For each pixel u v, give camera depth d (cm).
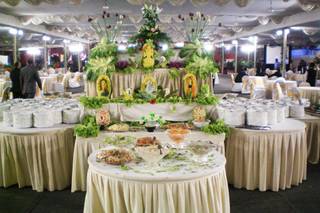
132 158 271
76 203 368
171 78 417
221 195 261
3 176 405
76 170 385
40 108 441
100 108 405
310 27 1179
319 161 531
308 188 416
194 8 1048
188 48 421
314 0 818
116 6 1009
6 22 1114
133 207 236
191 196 235
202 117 400
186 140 371
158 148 257
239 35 1709
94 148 372
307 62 1850
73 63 2361
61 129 401
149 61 409
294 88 648
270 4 955
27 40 1788
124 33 1827
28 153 393
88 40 2191
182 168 251
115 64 412
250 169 400
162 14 1143
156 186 230
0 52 1605
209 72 417
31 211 351
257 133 391
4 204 366
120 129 378
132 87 420
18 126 403
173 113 409
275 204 369
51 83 1384
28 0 818
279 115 436
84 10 1077
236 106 445
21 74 855
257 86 1277
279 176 403
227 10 1074
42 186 398
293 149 403
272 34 1493
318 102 730
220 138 377
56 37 1672
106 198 246
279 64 1702
